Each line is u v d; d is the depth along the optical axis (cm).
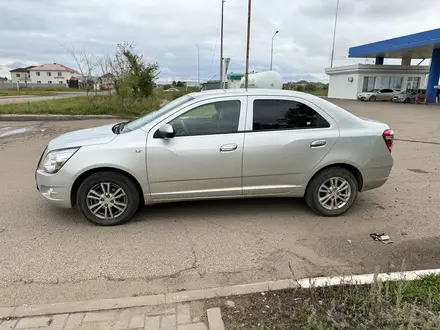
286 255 338
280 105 407
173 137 386
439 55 2877
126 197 394
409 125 1414
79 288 283
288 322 231
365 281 275
